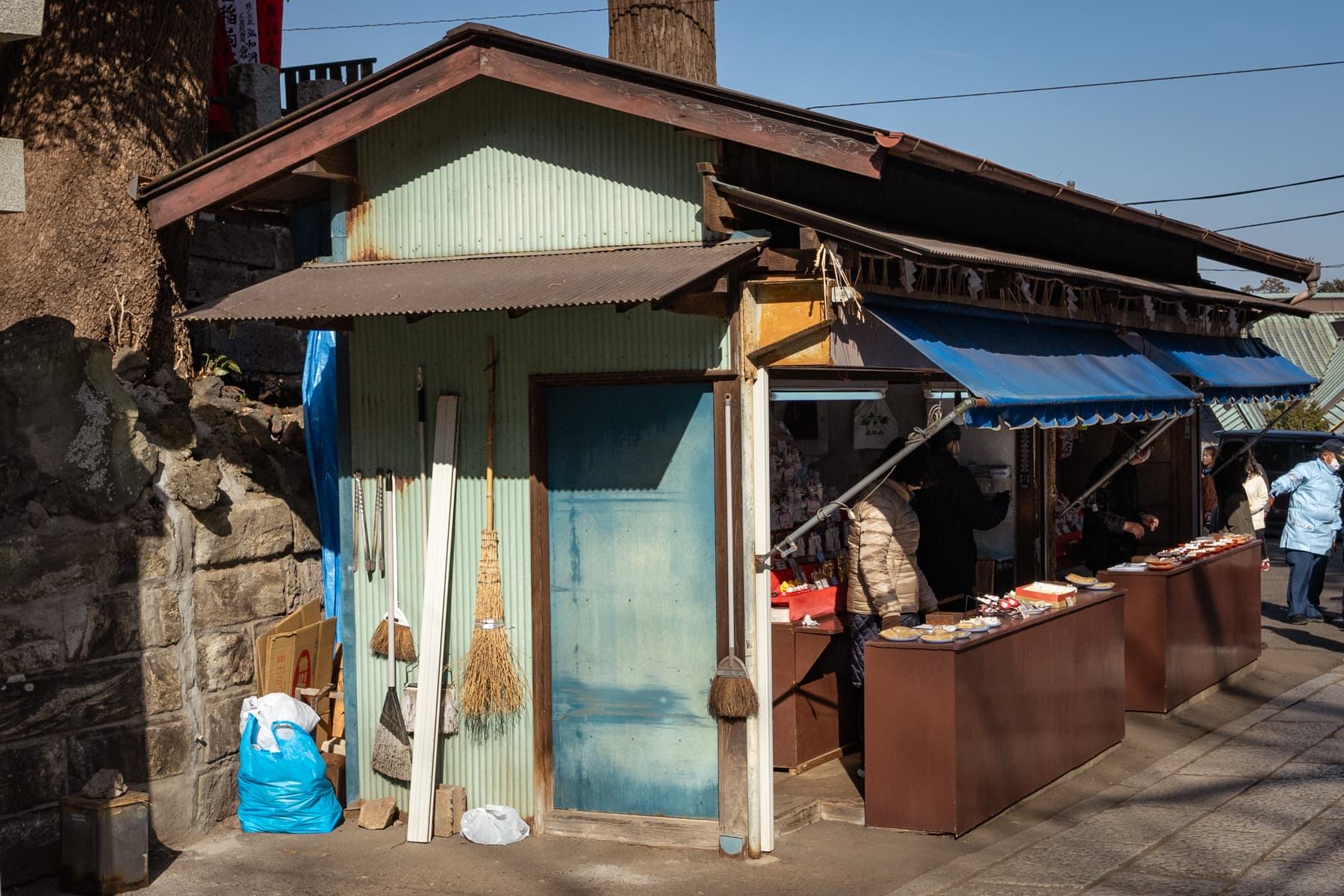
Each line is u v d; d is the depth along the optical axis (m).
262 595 7.67
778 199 6.45
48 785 6.40
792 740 7.98
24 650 6.34
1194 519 11.90
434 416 7.36
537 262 6.94
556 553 7.13
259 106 11.91
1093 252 10.10
